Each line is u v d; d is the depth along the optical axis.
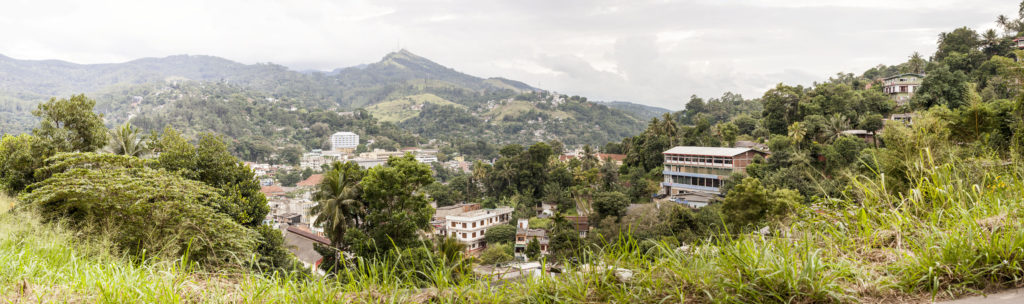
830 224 3.61
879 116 56.19
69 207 9.48
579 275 2.87
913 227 3.32
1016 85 9.23
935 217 3.34
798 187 35.53
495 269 3.16
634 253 2.98
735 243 2.89
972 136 7.93
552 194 65.75
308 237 37.41
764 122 69.88
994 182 3.83
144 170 11.50
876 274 2.79
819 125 51.69
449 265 3.09
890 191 3.83
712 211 29.30
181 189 10.59
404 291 2.91
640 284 2.78
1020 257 2.57
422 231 24.06
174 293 3.14
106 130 23.31
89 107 21.98
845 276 2.72
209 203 14.48
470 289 2.87
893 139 4.67
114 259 4.53
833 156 42.12
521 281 2.97
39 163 19.59
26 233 5.31
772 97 66.50
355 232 22.22
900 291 2.62
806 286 2.58
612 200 42.16
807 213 3.83
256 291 3.09
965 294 2.53
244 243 10.43
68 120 21.19
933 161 4.00
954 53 69.19
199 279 3.63
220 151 20.55
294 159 187.62
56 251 4.54
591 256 2.96
